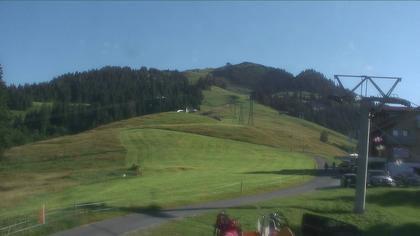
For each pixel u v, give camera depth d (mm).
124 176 65438
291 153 116688
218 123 160125
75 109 183250
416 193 55094
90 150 97688
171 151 99938
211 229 31828
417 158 82250
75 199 46531
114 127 151500
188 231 30938
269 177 65812
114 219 33750
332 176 72688
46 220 31250
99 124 180125
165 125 142000
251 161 94375
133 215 35375
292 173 75625
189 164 85125
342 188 57469
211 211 38094
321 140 164875
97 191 52031
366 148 43031
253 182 58188
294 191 53438
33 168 80250
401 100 44938
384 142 83062
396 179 67250
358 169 43000
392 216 42750
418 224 40844
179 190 50188
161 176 65312
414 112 62969
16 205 45469
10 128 83688
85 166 82000
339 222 32250
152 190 50562
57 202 45594
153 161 87500
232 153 104688
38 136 153500
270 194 50000
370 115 43719
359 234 31953
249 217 36531
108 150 97625
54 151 97438
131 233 29422
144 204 39312
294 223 36281
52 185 59656
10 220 32312
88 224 31750
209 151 104438
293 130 174875
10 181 66250
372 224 39812
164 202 40875
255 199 45812
